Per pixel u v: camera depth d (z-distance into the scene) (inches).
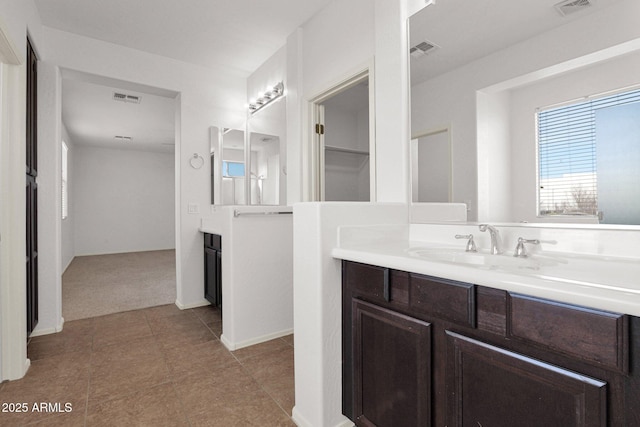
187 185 132.0
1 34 65.3
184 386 72.2
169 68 128.7
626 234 41.9
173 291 156.9
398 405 47.3
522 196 52.3
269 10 98.6
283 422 60.7
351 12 87.0
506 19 54.5
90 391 70.1
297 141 108.2
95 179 295.6
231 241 91.9
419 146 66.3
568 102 47.2
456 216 61.2
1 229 74.5
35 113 98.9
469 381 38.6
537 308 32.2
